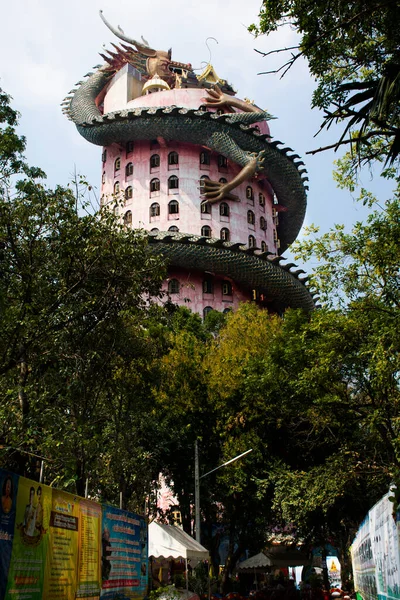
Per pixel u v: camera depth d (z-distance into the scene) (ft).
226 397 95.40
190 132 192.24
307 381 71.00
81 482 57.06
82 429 54.65
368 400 74.84
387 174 46.73
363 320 64.18
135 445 82.94
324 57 35.94
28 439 48.29
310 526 99.25
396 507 25.35
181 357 99.19
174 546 66.54
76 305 53.67
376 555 36.88
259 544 113.09
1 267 52.16
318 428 88.02
